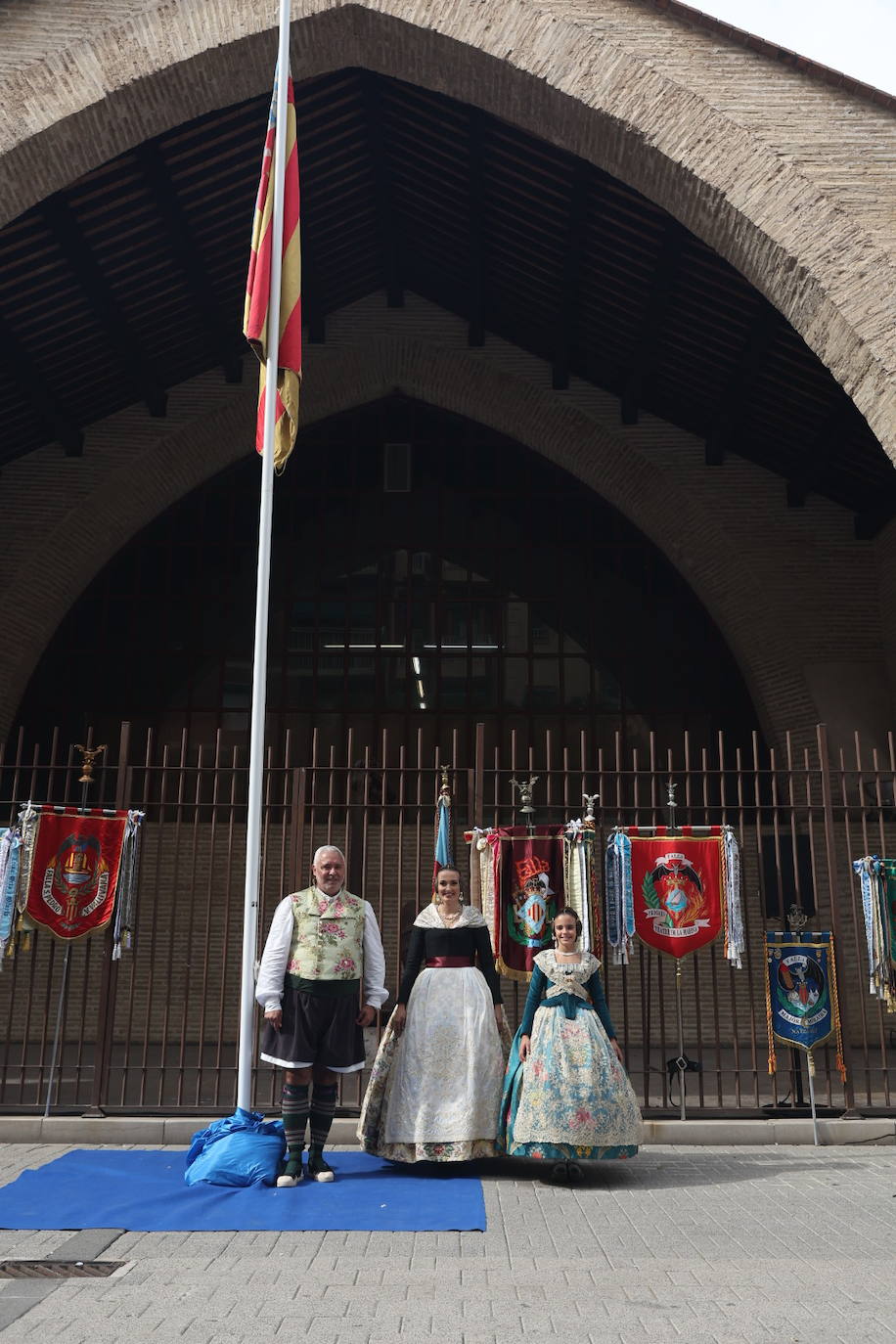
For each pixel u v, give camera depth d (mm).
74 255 12633
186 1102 9484
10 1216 5250
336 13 10547
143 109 10555
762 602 16219
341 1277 4281
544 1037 6371
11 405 15289
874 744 15609
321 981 6172
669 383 15664
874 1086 11250
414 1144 6336
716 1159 7074
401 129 13070
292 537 17625
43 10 10445
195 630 17250
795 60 10195
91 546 16719
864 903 8242
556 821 16531
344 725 16844
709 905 8109
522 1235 5008
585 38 10477
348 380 17297
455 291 16516
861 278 9688
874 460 14828
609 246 13141
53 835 8062
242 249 13977
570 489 17828
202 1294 4055
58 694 16953
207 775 16594
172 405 16766
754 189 10047
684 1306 3938
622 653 17188
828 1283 4234
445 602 17406
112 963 8070
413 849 15836
